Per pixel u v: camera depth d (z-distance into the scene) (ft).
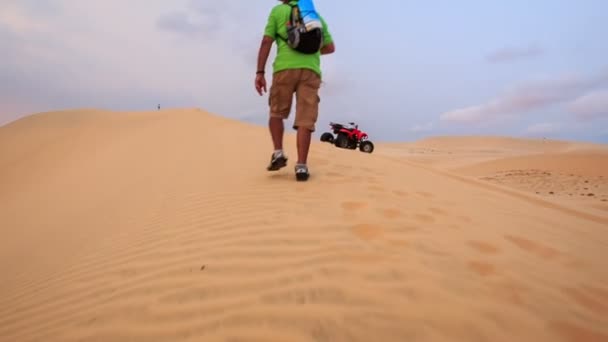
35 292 8.85
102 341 5.50
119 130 67.26
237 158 21.08
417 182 16.24
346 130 62.08
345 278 6.44
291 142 27.27
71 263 10.22
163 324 5.64
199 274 7.13
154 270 7.73
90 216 17.54
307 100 12.80
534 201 19.45
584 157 80.48
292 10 12.25
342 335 4.84
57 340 5.87
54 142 72.90
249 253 7.81
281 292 6.10
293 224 9.27
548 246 8.86
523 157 92.53
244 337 4.96
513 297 6.03
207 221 10.33
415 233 8.73
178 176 18.98
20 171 55.98
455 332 4.98
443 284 6.27
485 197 15.43
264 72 12.89
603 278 7.24
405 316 5.28
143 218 12.45
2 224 25.12
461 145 278.26
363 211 10.26
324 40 13.51
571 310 5.79
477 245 8.31
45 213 24.72
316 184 13.17
